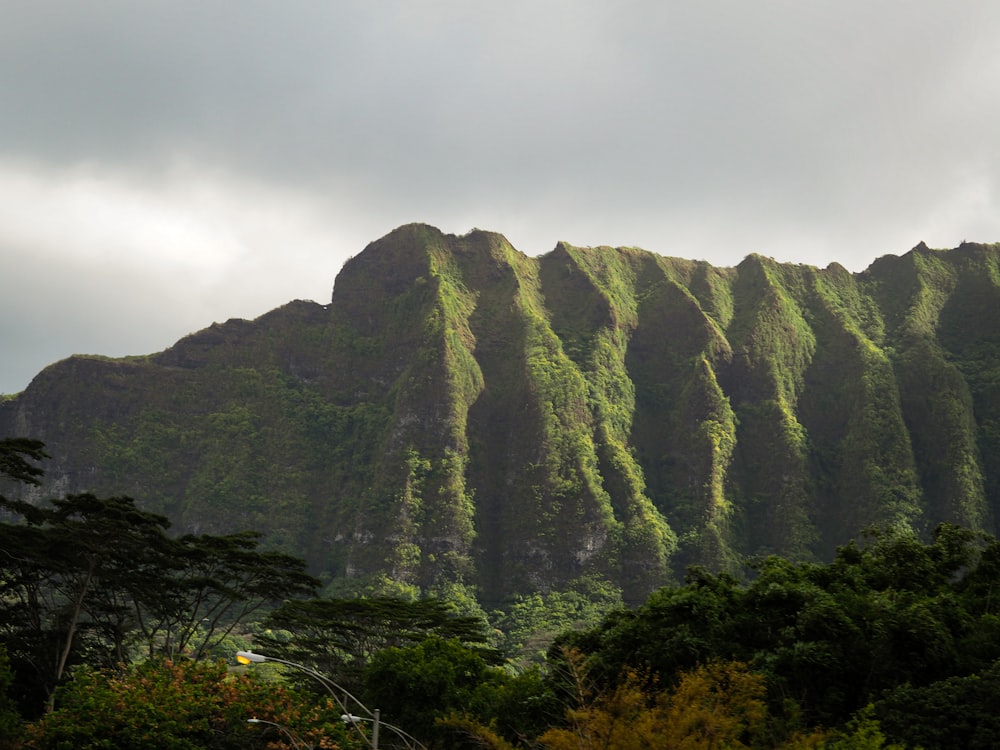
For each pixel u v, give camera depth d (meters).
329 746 47.16
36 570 73.44
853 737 32.19
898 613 46.25
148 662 53.22
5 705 53.72
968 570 63.25
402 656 59.44
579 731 29.19
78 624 75.50
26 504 74.44
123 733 45.38
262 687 50.59
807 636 46.91
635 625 50.03
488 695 55.47
